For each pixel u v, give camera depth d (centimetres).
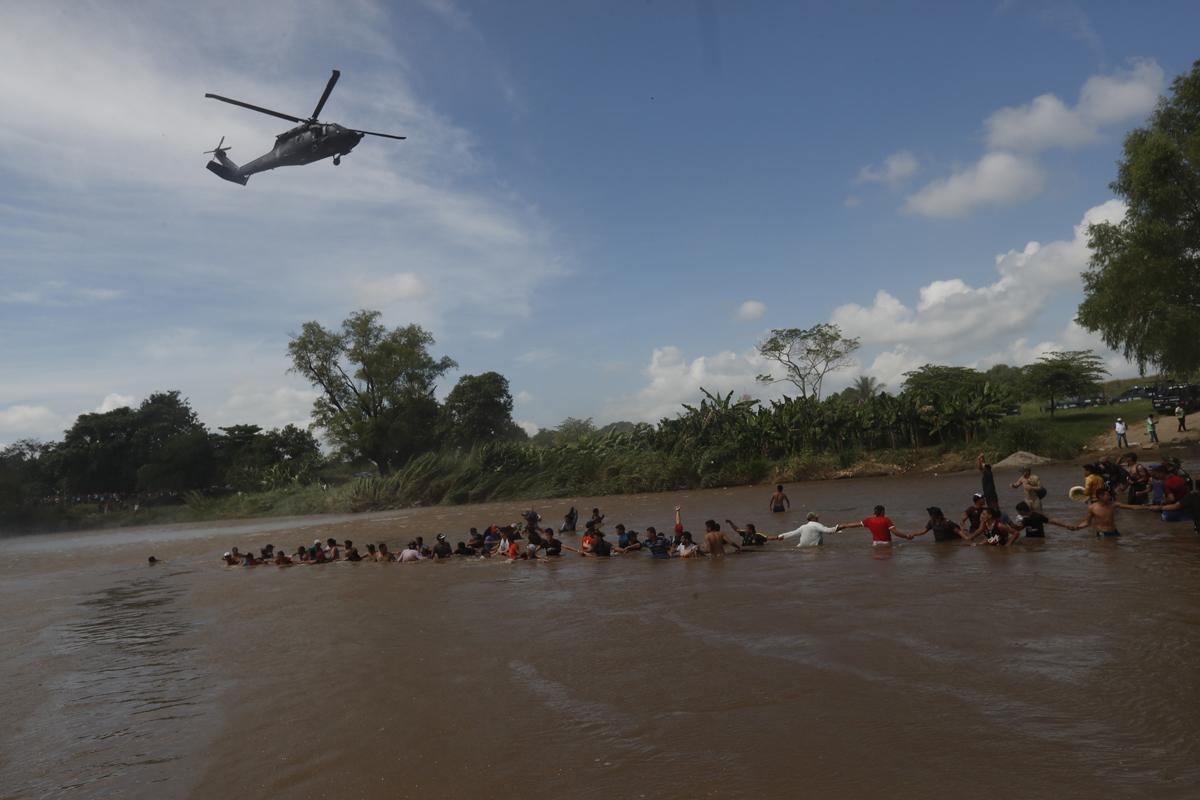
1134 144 3597
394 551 2730
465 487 5241
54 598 2106
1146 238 3428
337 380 6606
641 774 599
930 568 1361
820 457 4391
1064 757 558
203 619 1535
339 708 848
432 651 1074
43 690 1065
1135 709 634
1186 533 1460
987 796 511
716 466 4572
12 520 6644
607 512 3391
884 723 654
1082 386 5409
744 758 610
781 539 1966
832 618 1045
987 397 4284
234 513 6241
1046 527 1720
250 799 629
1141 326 3500
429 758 679
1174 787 500
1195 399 4206
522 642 1080
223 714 870
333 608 1514
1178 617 888
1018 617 955
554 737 699
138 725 861
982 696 695
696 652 940
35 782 711
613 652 979
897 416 4450
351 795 617
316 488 6262
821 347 6619
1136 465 1953
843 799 525
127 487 8369
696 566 1675
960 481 3362
